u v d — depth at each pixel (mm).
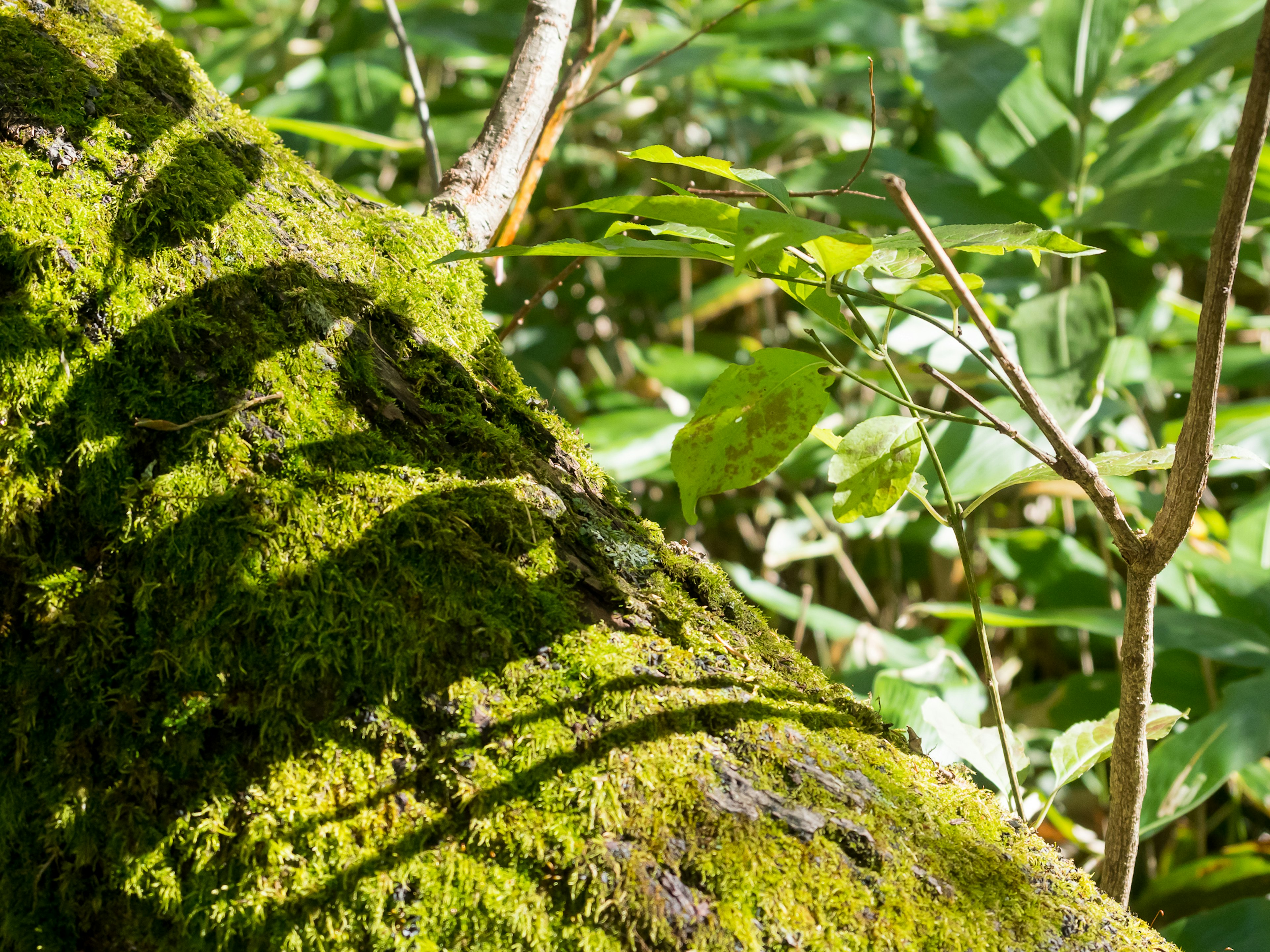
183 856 1333
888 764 1382
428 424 1418
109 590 1363
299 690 1349
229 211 1419
